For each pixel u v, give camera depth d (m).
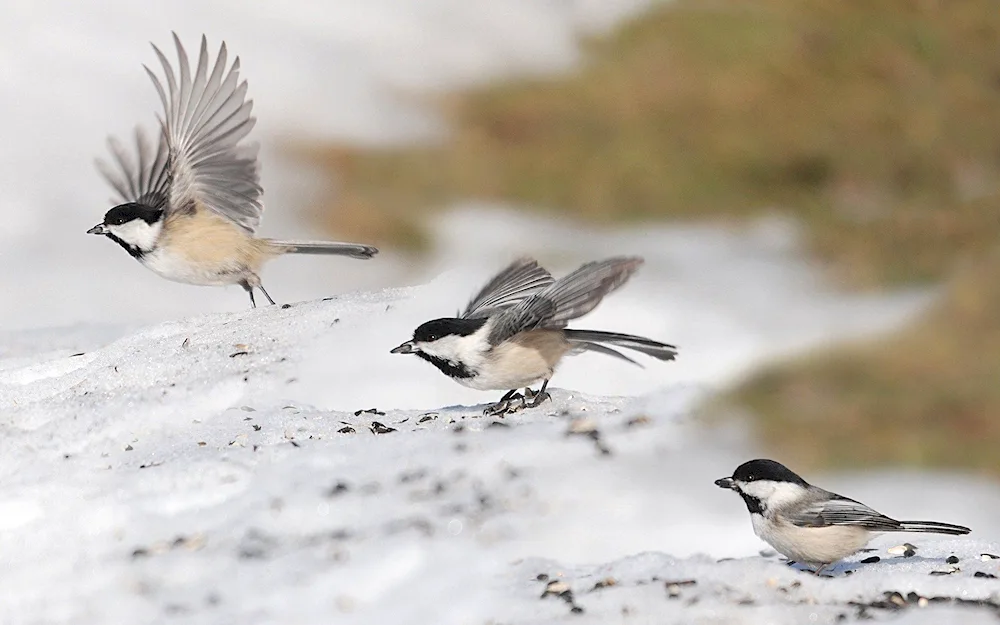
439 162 25.17
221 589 7.44
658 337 16.45
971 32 30.52
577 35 30.42
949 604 7.23
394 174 24.47
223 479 8.69
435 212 23.47
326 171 24.20
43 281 18.84
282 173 24.06
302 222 22.75
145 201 11.81
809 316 18.11
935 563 7.95
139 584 7.51
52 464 9.11
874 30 30.05
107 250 20.27
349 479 8.70
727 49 29.47
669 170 25.44
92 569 7.68
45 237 20.39
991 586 7.45
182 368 10.80
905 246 22.31
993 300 18.36
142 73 24.94
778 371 15.41
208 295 19.05
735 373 15.55
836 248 22.38
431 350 8.84
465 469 8.89
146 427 9.88
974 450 13.57
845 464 13.48
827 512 7.52
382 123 25.62
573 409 10.07
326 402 10.66
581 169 25.08
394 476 8.77
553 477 8.88
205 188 11.17
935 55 29.44
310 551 7.86
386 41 28.66
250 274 11.57
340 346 11.46
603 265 8.55
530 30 30.09
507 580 7.57
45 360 11.81
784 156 25.84
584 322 16.91
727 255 21.88
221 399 10.33
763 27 30.08
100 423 9.80
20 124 22.89
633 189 24.78
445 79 27.89
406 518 8.23
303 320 11.80
